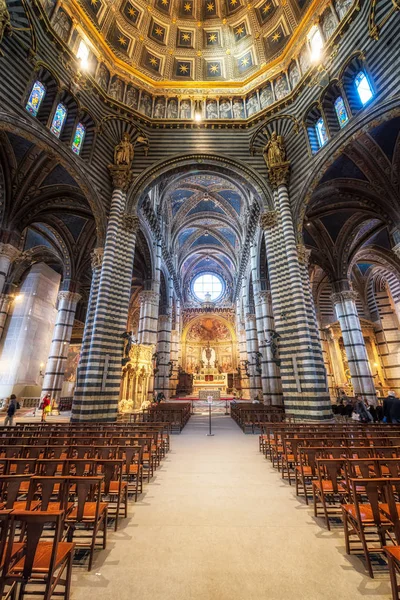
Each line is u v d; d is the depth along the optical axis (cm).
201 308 4562
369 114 1202
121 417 1437
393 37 1160
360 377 1872
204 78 2041
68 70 1426
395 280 2508
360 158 1382
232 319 4512
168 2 2059
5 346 2245
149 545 374
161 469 707
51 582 244
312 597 284
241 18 2053
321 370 1269
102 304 1334
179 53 2073
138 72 1878
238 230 3325
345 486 447
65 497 342
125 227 1530
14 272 2380
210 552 359
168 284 3080
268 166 1628
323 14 1545
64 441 628
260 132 1750
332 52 1412
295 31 1716
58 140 1324
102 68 1723
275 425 867
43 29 1328
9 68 1159
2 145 1323
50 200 1609
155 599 279
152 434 732
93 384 1219
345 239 2006
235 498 530
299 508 489
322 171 1398
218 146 1766
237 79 1997
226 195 3030
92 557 325
